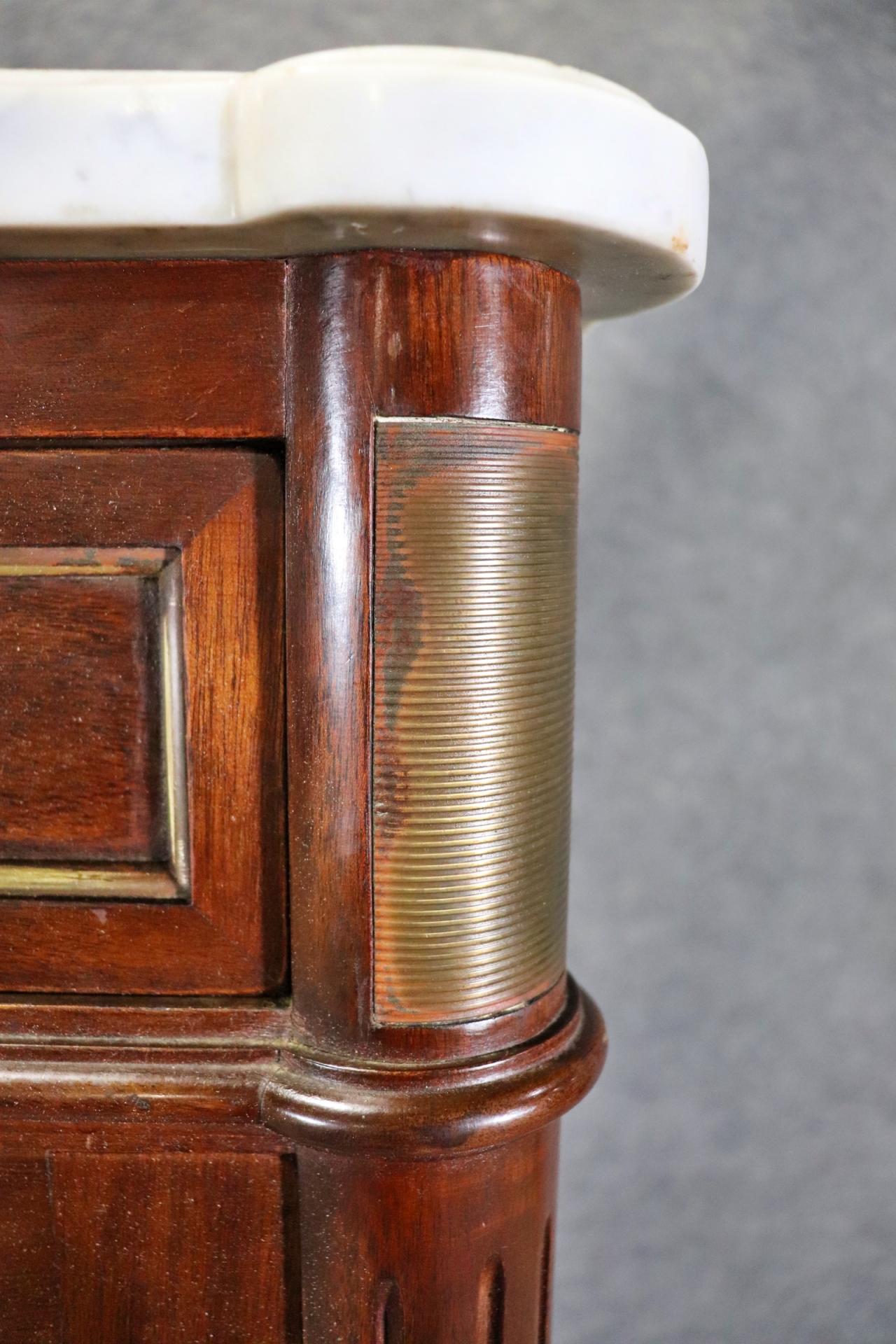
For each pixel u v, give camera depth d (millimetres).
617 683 710
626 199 369
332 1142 388
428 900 392
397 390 382
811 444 695
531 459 394
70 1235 411
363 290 381
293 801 396
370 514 384
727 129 660
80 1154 407
